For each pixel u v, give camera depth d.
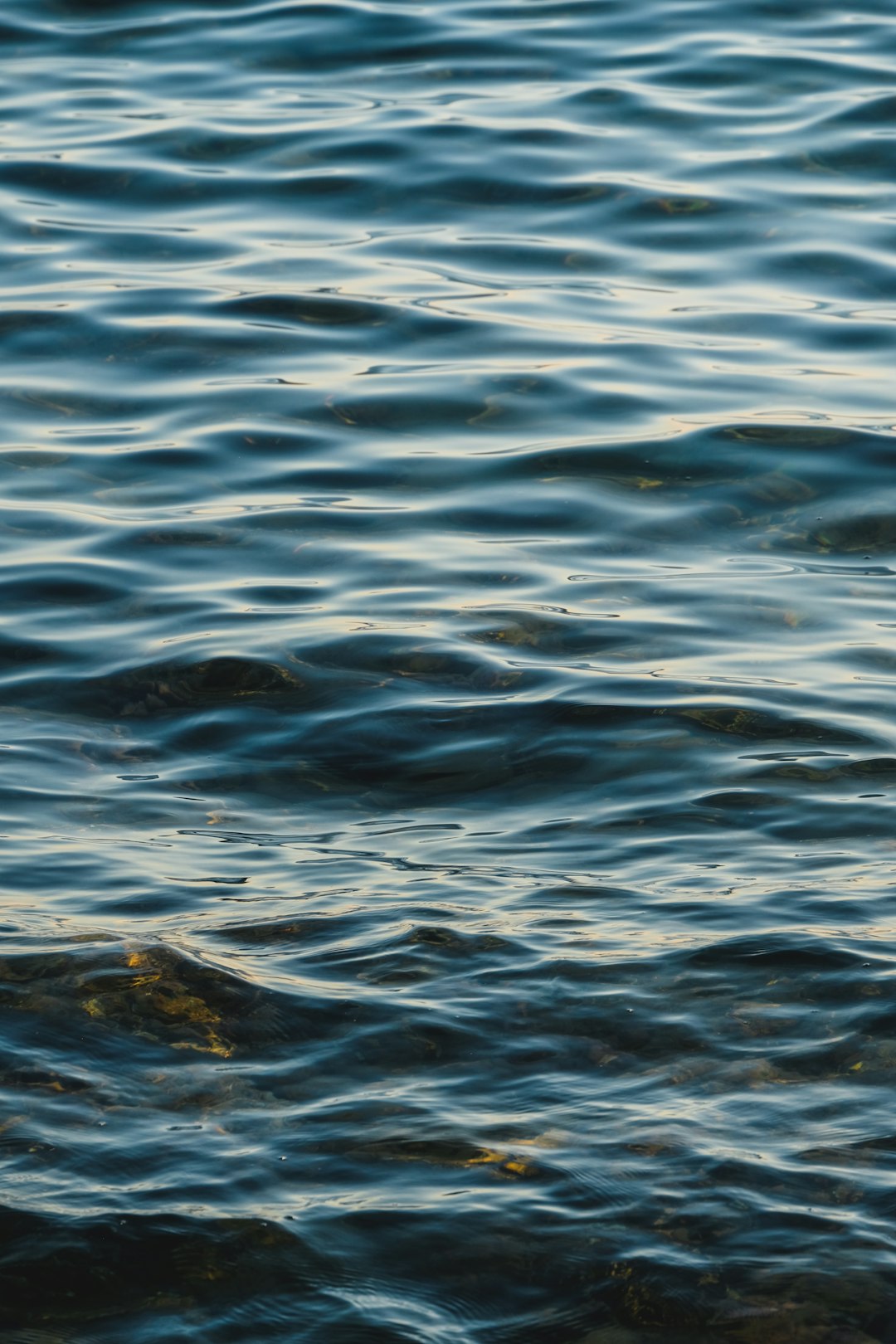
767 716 19.09
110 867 16.20
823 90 40.97
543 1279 10.86
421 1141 12.11
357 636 21.23
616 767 18.17
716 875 15.80
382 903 15.41
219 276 32.84
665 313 31.45
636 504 25.03
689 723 19.02
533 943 14.61
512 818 17.25
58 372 29.17
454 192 36.59
